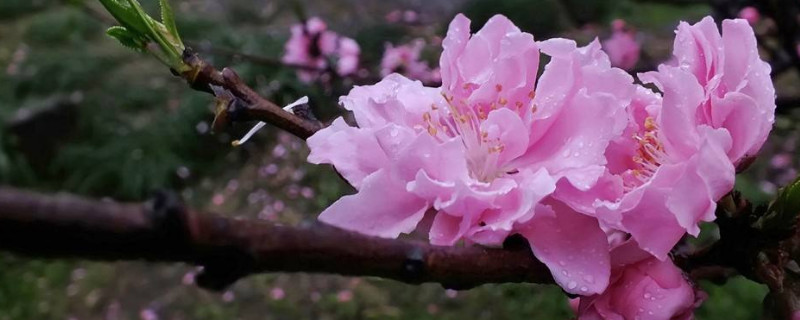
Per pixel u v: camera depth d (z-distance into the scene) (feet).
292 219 4.18
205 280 0.52
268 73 4.00
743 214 0.71
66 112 4.88
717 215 0.71
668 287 0.68
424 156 0.68
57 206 0.47
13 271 4.00
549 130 0.70
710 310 3.02
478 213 0.68
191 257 0.51
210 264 0.52
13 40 6.05
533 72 0.73
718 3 2.00
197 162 4.70
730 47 0.70
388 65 2.85
